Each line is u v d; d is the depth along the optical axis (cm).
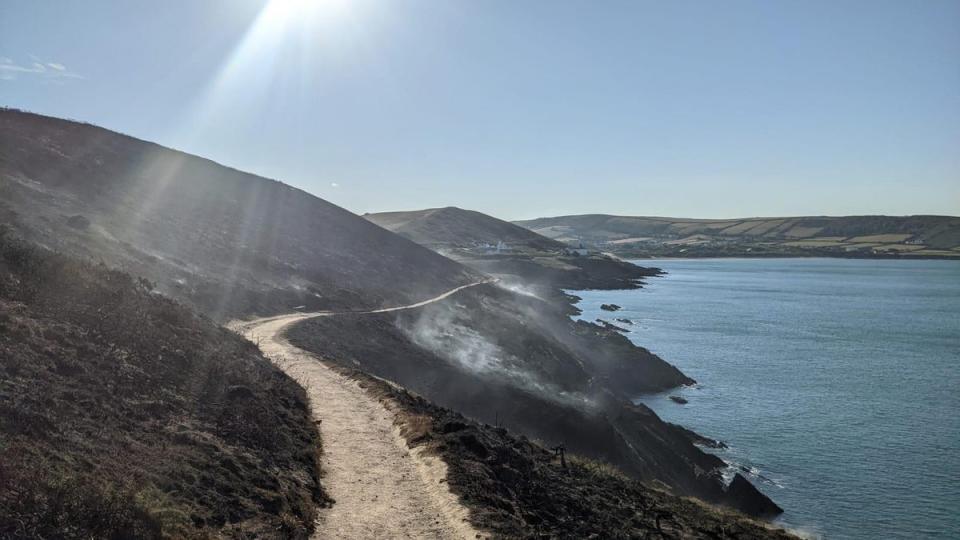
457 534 1346
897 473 3728
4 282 1916
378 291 7169
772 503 3294
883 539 2991
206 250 5712
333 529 1366
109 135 8038
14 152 5634
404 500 1541
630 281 16462
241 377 2220
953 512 3238
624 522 1755
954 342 7744
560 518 1625
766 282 16825
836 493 3494
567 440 3634
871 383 5762
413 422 2150
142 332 2127
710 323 9350
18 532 856
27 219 3712
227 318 4234
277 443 1769
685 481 3666
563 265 17138
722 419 4809
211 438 1580
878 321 9506
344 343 4197
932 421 4653
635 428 4062
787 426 4619
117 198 5888
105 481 1096
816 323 9325
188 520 1119
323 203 10900
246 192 9100
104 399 1520
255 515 1270
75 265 2459
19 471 991
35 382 1406
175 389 1841
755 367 6450
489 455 1911
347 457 1859
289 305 5212
